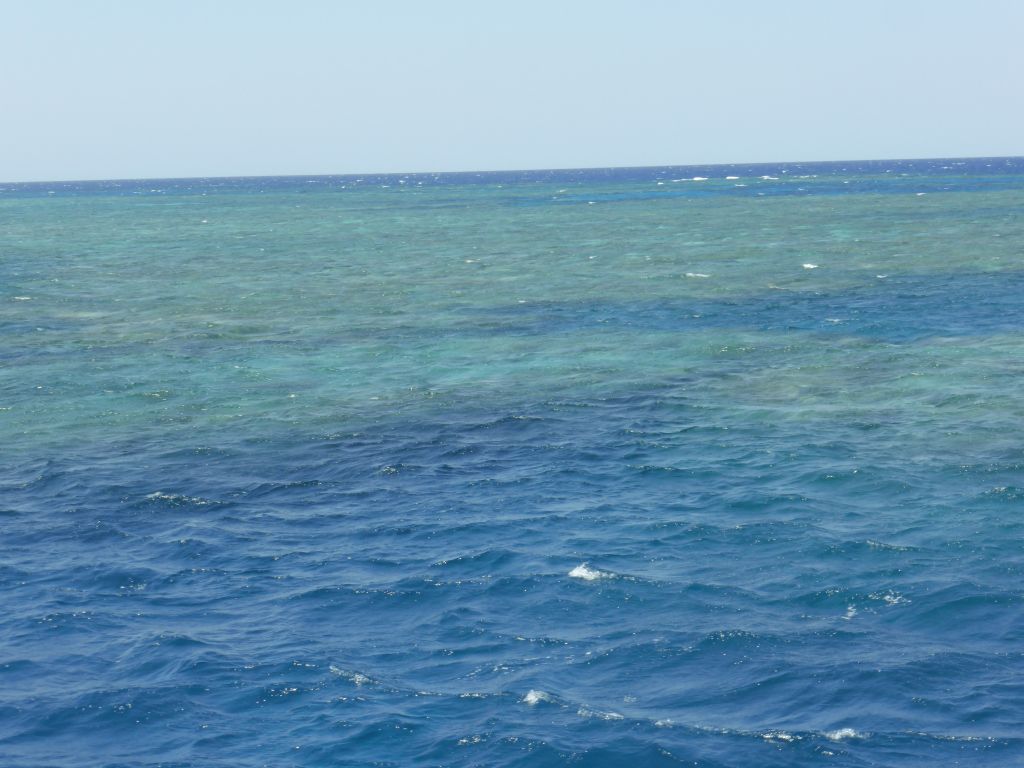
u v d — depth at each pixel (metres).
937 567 19.78
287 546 22.33
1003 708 14.91
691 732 14.59
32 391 37.03
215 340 46.16
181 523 23.88
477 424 31.50
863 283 57.66
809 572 19.89
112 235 111.44
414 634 18.02
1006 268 61.41
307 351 43.31
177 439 30.89
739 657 16.72
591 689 15.95
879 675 15.91
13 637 18.20
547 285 61.22
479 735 14.69
